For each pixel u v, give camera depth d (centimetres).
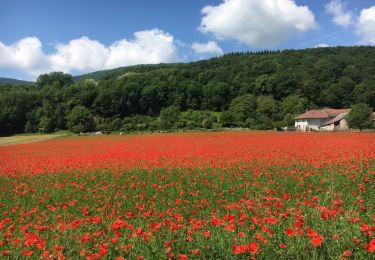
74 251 680
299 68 13262
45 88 12375
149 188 1420
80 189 1412
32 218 1031
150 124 9762
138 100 12531
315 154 2158
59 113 10338
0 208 1238
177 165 1958
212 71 14812
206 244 671
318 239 577
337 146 2827
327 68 12638
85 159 2438
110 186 1489
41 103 10931
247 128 9281
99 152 3128
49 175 1847
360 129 6706
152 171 1839
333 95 11756
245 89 12562
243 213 805
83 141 5584
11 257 680
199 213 991
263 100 10981
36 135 9225
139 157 2400
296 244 638
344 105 11800
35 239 671
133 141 4925
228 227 689
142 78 13412
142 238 698
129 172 1839
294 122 10206
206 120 9906
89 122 10125
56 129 10256
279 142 3603
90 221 900
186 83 13288
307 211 860
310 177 1417
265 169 1692
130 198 1267
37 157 2955
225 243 665
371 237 627
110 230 805
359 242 619
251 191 1266
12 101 10319
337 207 849
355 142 3312
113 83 13400
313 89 11994
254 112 10575
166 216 959
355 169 1511
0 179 1866
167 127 9419
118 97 12150
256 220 748
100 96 11856
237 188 1318
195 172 1731
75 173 1886
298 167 1703
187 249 670
